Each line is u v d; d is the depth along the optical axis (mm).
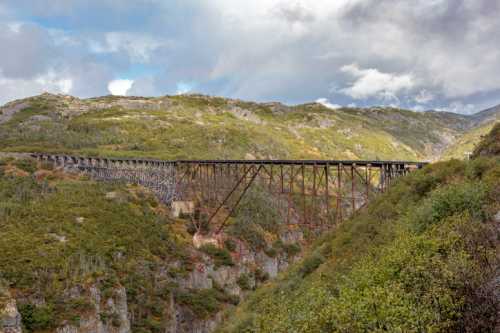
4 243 54562
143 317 60438
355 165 48312
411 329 10516
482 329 10102
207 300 73125
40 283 48562
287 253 101375
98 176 103312
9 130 175750
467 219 16547
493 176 21359
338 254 31344
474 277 11148
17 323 40312
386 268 15336
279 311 18406
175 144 167000
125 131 186000
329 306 12984
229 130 193625
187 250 81625
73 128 185375
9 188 81125
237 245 93562
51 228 62312
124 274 61188
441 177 29078
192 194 97688
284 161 56750
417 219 21062
